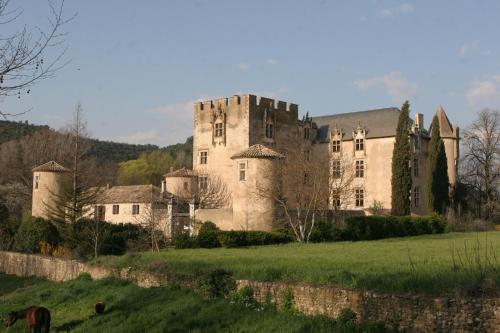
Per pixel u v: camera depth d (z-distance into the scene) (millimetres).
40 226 44125
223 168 61156
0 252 41375
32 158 83062
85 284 25203
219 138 61812
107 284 24359
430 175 62031
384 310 14133
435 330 13156
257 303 17531
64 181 49656
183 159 131250
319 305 15727
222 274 19422
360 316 14609
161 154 135875
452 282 14375
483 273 14492
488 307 12602
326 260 22891
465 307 12867
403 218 51250
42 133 90125
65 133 93688
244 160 45062
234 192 45625
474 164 70688
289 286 16719
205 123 63531
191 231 45812
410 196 60812
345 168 57375
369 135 65312
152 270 23281
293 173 47438
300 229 41438
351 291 15047
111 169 108938
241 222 44656
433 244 34625
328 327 14672
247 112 59438
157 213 48250
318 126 72312
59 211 45750
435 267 17672
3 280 36125
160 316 18391
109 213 64562
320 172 48906
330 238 43781
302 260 23328
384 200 63250
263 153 45031
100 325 19219
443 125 69250
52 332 19188
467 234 51281
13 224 48719
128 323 18719
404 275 16391
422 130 67438
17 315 18328
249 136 59219
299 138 65938
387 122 65500
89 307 21641
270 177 44844
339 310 15172
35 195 51250
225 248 36281
